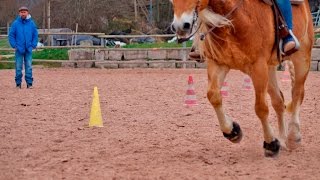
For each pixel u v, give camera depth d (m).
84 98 16.75
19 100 16.27
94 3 52.34
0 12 58.00
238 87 20.06
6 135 10.53
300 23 9.47
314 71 28.39
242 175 7.48
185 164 8.16
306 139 10.27
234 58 8.24
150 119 12.56
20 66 20.42
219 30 8.09
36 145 9.55
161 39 44.88
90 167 7.92
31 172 7.61
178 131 11.02
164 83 21.95
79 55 32.91
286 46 8.71
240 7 8.11
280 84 21.33
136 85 21.19
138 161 8.34
